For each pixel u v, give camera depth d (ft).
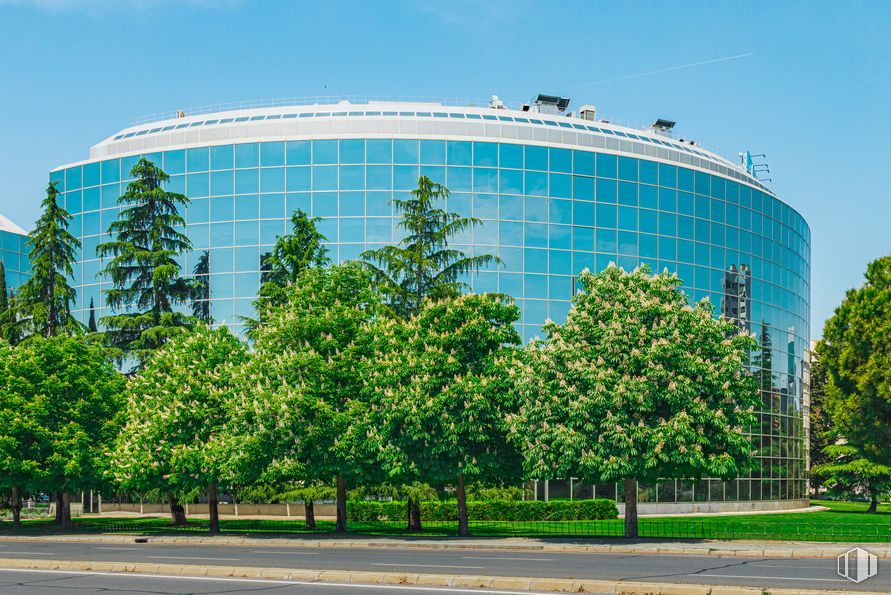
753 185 215.10
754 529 124.77
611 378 106.42
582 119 208.74
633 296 110.93
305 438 114.93
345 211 183.42
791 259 225.35
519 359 114.83
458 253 154.81
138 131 208.44
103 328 194.70
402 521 158.20
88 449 139.03
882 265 146.30
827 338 148.87
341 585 61.00
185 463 122.42
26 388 138.51
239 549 97.09
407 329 117.39
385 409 112.88
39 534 128.88
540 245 185.06
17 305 168.76
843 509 229.25
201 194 189.67
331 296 128.06
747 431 200.64
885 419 138.41
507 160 185.68
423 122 190.19
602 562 77.66
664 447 103.96
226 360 133.49
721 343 111.04
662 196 195.52
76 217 201.26
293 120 191.72
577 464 109.81
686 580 62.23
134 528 141.90
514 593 56.44
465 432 112.06
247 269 185.57
